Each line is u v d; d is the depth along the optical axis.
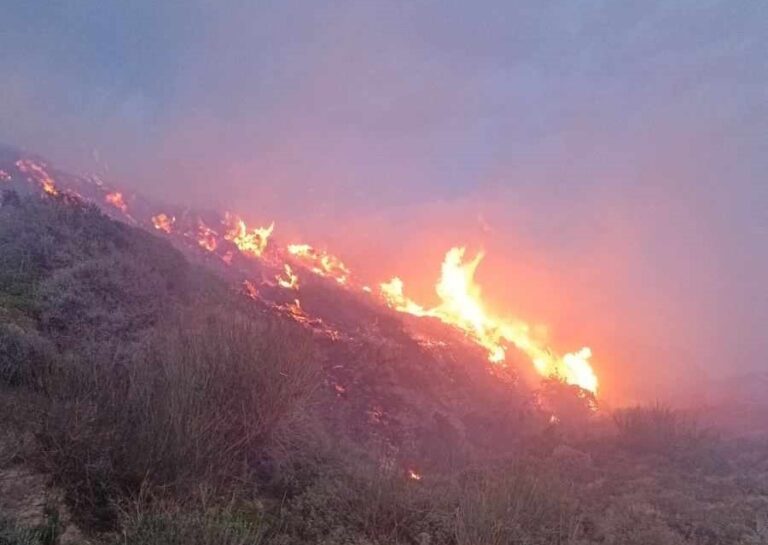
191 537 3.84
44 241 7.85
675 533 5.81
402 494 5.31
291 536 4.63
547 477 6.11
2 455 4.27
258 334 6.05
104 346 6.04
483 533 4.84
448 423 8.98
